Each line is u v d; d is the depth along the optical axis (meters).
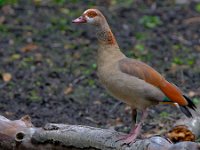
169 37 17.38
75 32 17.67
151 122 11.96
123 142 8.49
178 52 16.41
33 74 14.96
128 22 18.41
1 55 16.12
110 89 8.92
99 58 9.04
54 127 8.81
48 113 12.80
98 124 12.23
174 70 15.17
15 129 8.95
